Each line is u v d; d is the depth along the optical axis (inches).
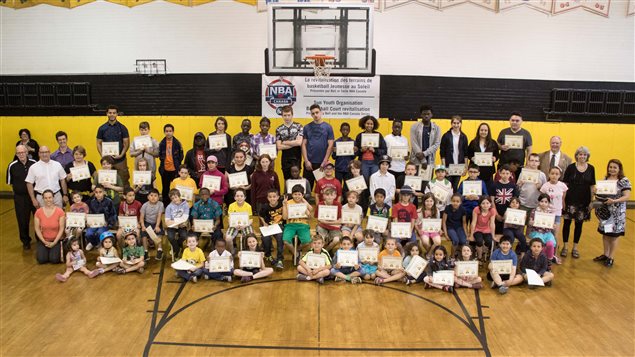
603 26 422.9
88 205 323.3
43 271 291.6
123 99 436.1
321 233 305.1
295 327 231.6
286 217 299.7
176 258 304.2
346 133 345.1
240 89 433.1
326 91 431.2
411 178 315.6
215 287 272.4
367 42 407.5
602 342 222.4
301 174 360.5
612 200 296.7
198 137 343.9
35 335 222.5
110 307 248.8
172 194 299.4
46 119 433.4
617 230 298.8
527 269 276.8
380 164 315.9
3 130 437.1
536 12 422.0
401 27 424.5
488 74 430.0
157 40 430.6
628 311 250.4
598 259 315.0
